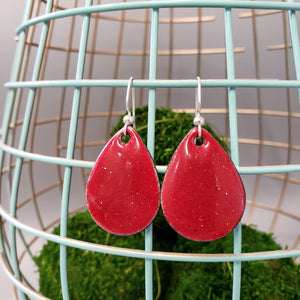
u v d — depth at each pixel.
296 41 0.11
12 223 0.13
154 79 0.11
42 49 0.13
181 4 0.10
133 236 0.18
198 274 0.16
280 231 0.25
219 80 0.10
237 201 0.10
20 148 0.13
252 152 0.30
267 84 0.10
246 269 0.16
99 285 0.16
